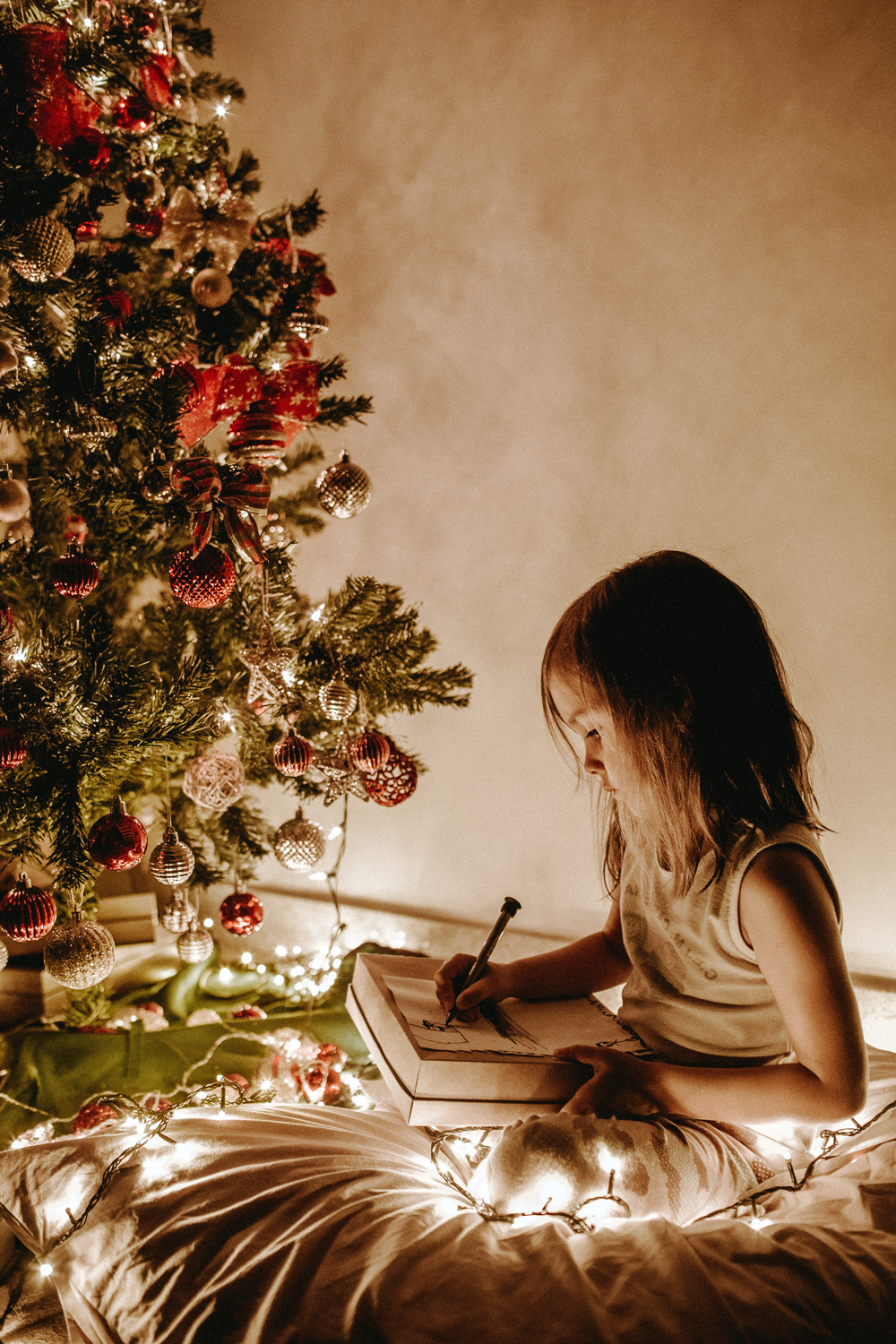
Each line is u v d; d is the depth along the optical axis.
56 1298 1.02
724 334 1.59
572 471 1.78
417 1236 0.69
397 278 1.91
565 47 1.65
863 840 1.58
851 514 1.52
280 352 1.45
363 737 1.34
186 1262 0.71
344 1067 1.58
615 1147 0.75
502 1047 0.86
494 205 1.77
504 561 1.88
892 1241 0.70
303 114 1.97
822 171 1.46
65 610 1.44
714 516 1.65
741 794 0.82
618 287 1.68
